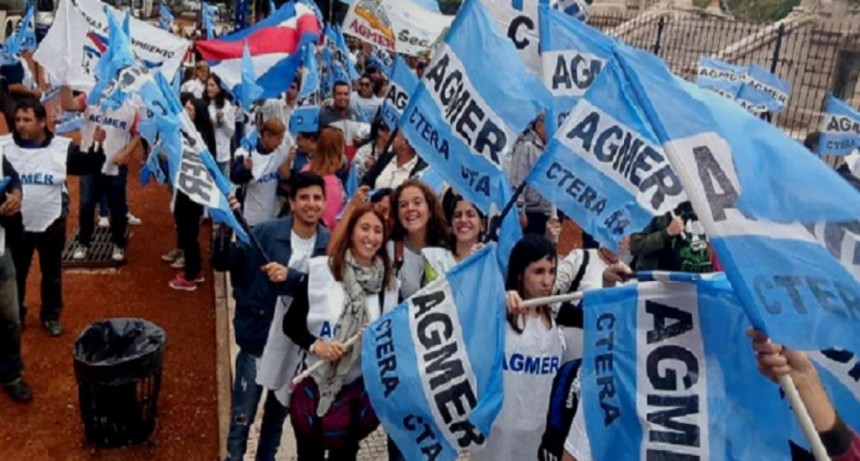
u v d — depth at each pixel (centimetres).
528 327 352
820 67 1880
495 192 406
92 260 796
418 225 416
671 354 241
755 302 188
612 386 249
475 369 320
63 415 517
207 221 962
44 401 531
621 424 245
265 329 419
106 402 467
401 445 328
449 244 429
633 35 2133
